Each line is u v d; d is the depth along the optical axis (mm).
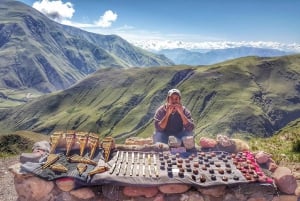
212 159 11445
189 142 12023
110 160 11008
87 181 9906
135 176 10016
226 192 10117
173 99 13539
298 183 12242
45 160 10680
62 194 10070
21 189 10125
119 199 10070
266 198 10094
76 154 11039
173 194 10047
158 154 11688
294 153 17281
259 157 11344
